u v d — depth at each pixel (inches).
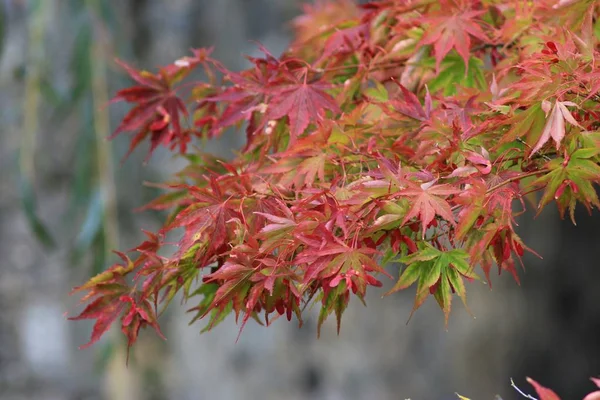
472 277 57.4
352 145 60.2
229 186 59.7
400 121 60.1
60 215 159.2
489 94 59.8
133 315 59.1
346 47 64.9
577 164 56.9
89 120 124.5
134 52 162.4
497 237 57.5
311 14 79.3
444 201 56.2
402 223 57.2
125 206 147.6
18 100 154.5
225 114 62.5
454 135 58.0
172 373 162.2
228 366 161.2
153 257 59.0
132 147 66.4
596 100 57.9
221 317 59.7
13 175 159.6
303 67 63.5
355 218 57.0
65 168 156.7
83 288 59.1
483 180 57.1
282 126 63.0
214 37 162.4
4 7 146.2
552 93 57.0
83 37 124.6
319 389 162.1
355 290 56.8
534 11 61.6
